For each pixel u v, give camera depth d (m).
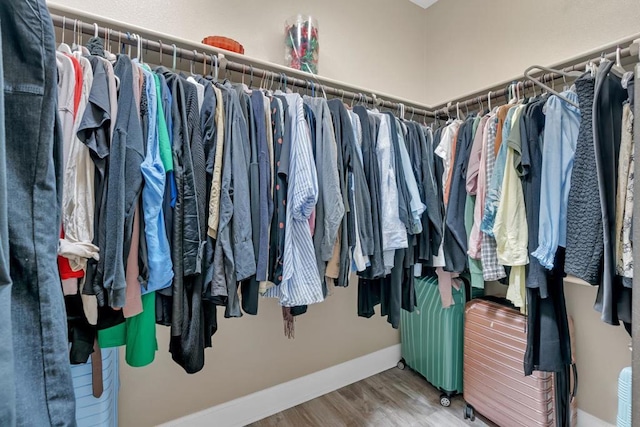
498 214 1.16
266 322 1.67
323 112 1.14
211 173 0.89
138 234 0.75
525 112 1.14
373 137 1.27
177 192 0.82
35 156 0.38
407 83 2.23
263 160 0.97
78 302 0.74
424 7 2.33
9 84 0.37
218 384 1.54
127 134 0.74
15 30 0.37
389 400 1.79
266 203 0.96
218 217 0.87
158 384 1.39
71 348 0.73
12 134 0.37
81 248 0.68
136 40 1.03
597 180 0.92
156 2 1.38
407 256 1.34
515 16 1.75
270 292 1.04
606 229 0.89
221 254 0.86
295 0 1.75
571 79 1.32
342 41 1.93
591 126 0.94
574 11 1.49
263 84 1.37
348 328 1.98
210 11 1.50
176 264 0.81
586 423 1.44
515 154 1.14
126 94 0.77
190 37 1.45
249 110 0.99
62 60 0.71
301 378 1.79
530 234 1.09
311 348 1.83
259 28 1.62
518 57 1.73
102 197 0.72
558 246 1.03
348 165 1.16
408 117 1.93
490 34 1.88
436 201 1.39
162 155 0.80
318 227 1.05
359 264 1.14
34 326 0.36
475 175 1.30
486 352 1.57
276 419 1.64
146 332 0.79
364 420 1.62
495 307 1.58
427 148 1.44
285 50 1.56
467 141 1.35
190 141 0.87
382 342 2.13
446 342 1.77
